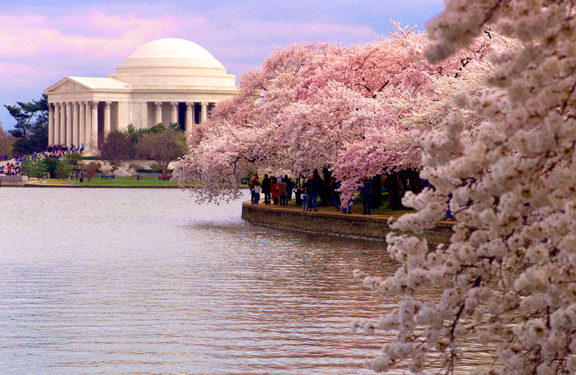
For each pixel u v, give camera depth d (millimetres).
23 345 18891
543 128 7762
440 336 9695
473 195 8102
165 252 39156
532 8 7465
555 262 8781
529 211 8367
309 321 21562
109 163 197000
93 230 54031
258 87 89250
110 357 17750
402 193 54469
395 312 9641
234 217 71500
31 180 180000
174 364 17141
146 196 121375
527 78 7691
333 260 35312
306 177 65312
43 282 28625
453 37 7254
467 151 8016
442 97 40406
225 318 21969
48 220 64625
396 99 47344
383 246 41812
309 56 83375
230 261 35125
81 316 22281
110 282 28625
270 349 18438
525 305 9562
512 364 9297
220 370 16672
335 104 53094
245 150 66500
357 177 49125
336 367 16875
